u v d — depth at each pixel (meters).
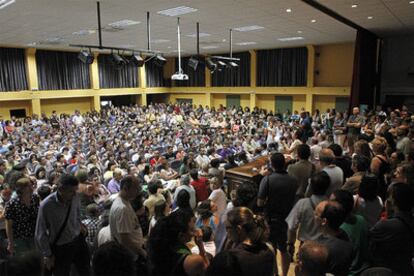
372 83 11.66
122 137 10.38
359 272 2.06
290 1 6.69
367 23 9.21
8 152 8.00
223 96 19.45
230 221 1.81
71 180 2.63
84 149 8.88
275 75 16.53
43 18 8.12
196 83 20.19
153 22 8.77
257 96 17.78
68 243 2.72
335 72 14.80
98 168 6.61
